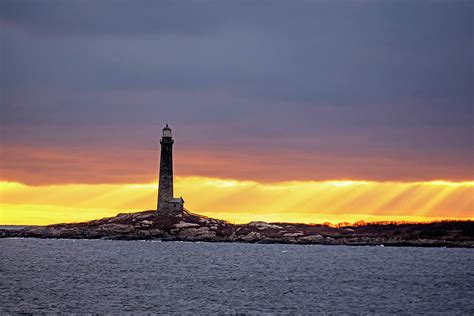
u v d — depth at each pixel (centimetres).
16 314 19475
